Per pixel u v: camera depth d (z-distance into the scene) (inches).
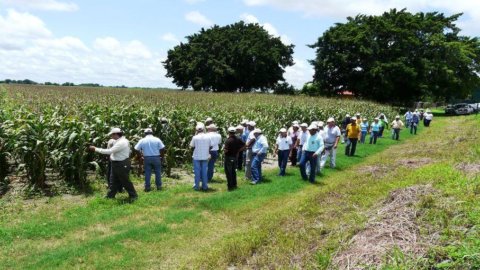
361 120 1105.4
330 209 354.0
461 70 2399.1
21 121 491.2
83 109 740.7
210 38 2824.8
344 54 2349.9
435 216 265.0
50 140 482.3
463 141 762.2
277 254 274.4
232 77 2763.3
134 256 304.7
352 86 2420.0
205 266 279.9
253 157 560.4
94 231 352.8
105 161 542.0
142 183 536.1
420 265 209.3
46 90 1608.0
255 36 2910.9
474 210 263.6
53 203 427.2
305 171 568.7
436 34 2326.5
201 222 386.6
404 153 772.0
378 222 274.8
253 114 862.5
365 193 391.5
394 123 1107.9
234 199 462.6
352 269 221.6
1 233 332.2
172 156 593.3
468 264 199.8
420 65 2258.9
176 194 483.8
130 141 582.9
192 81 2849.4
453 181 346.6
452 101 3117.6
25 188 453.4
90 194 465.4
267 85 2957.7
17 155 482.3
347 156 794.2
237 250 293.3
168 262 298.0
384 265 210.2
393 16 2395.4
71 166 474.3
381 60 2308.1
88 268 282.5
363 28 2361.0
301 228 315.9
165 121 631.8
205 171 506.3
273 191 501.0
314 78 2541.8
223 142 703.1
